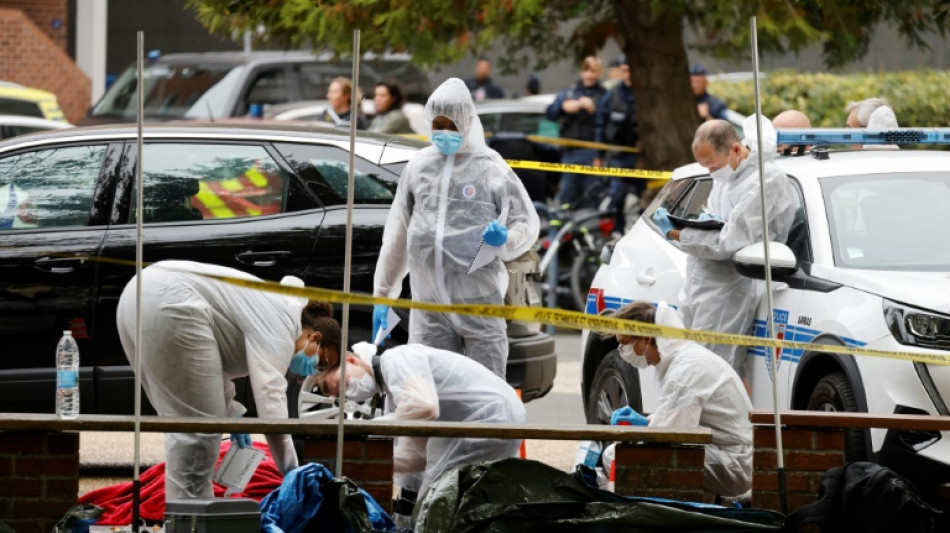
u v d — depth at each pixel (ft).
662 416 71.61
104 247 86.38
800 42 143.43
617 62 199.21
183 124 89.76
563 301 158.30
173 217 87.45
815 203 80.74
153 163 87.97
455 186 77.46
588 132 167.53
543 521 60.03
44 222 87.20
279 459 69.26
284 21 143.84
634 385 88.48
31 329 85.66
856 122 96.48
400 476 70.64
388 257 79.97
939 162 83.92
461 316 77.82
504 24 144.97
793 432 68.44
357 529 58.95
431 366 69.26
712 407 71.82
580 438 65.16
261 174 87.92
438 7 141.18
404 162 88.43
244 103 183.21
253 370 67.67
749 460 72.08
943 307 71.46
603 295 94.02
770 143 81.05
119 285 86.02
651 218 95.35
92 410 85.87
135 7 279.69
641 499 61.00
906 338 71.61
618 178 161.89
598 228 157.17
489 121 175.52
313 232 86.84
